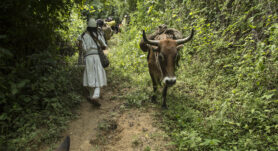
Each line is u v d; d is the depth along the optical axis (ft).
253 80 11.75
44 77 12.25
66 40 19.48
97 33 12.66
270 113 10.17
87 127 11.61
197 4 20.53
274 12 13.26
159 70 12.04
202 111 12.10
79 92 14.96
